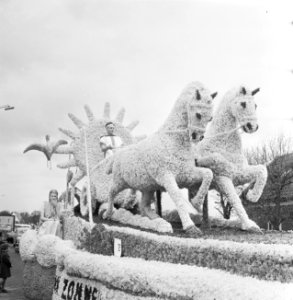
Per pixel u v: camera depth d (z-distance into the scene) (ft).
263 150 71.31
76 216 38.96
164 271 17.02
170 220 33.06
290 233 24.48
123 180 31.53
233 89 27.27
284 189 66.23
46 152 44.06
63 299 24.85
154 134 27.99
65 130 41.60
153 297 16.72
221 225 28.84
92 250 25.54
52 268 33.40
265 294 12.98
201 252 18.67
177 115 26.40
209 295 14.44
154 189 29.32
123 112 41.68
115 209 35.99
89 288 21.71
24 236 38.32
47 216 47.16
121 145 40.40
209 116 25.13
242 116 25.89
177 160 26.08
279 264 15.38
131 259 21.63
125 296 18.08
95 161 40.19
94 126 40.83
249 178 26.91
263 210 63.67
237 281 14.75
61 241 32.94
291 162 66.85
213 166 26.81
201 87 25.79
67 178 46.09
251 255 16.26
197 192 27.37
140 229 27.43
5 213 126.62
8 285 45.57
